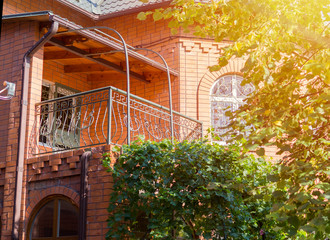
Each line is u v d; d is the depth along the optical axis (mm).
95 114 12266
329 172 4918
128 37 12555
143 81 11773
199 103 11422
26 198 7793
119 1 12984
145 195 6512
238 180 7453
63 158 7441
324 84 5953
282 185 5309
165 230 6707
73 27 8305
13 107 8383
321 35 5543
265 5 5219
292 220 5051
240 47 5605
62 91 11766
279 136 5336
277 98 5770
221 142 11289
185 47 11711
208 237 6953
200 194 6992
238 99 11750
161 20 12086
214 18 5664
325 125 5941
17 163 7855
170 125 9258
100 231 6590
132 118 11711
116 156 6875
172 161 6918
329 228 4770
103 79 12273
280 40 5688
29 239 7613
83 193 6852
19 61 8633
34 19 8586
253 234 8016
